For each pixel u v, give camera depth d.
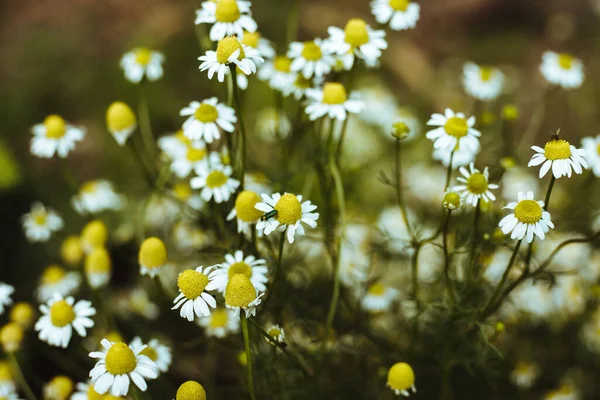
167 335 0.58
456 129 0.48
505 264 0.53
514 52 0.89
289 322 0.52
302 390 0.51
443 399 0.52
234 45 0.45
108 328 0.55
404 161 0.71
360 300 0.53
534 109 0.80
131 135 0.53
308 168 0.54
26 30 0.90
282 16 0.90
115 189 0.67
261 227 0.44
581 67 0.58
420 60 0.88
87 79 0.82
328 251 0.52
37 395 0.57
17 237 0.67
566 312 0.56
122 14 0.91
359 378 0.54
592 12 0.92
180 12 0.89
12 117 0.79
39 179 0.72
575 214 0.57
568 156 0.44
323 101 0.50
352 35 0.50
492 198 0.47
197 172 0.53
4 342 0.52
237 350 0.52
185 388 0.42
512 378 0.55
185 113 0.49
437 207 0.63
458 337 0.51
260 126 0.66
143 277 0.58
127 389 0.42
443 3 0.94
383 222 0.58
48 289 0.57
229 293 0.42
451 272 0.53
